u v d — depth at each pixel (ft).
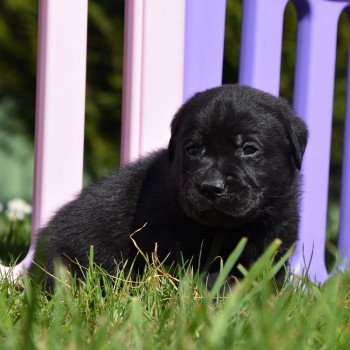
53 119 18.79
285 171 17.22
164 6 19.74
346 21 35.96
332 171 38.93
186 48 20.27
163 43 19.79
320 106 22.26
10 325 11.43
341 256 20.31
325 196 22.47
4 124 37.96
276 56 21.45
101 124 36.60
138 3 19.51
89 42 35.99
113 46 35.60
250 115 16.56
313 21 21.99
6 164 41.93
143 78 19.63
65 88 18.84
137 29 19.56
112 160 36.73
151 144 19.85
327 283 15.01
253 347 9.70
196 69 20.38
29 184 41.68
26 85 36.96
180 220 16.87
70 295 13.69
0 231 30.53
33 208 19.39
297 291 13.83
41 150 18.94
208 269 16.49
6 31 36.04
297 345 10.02
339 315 11.90
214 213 15.89
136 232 17.31
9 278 16.11
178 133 17.04
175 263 16.72
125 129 19.92
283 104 17.52
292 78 35.83
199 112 16.55
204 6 20.38
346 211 23.22
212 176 15.79
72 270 17.93
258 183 16.48
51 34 18.57
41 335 11.23
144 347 10.39
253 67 21.11
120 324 12.29
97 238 17.87
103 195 18.26
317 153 22.24
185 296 13.80
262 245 17.22
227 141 16.34
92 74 36.35
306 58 22.11
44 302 13.78
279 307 11.63
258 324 10.78
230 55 34.88
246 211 16.15
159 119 19.88
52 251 18.03
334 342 11.06
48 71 18.63
